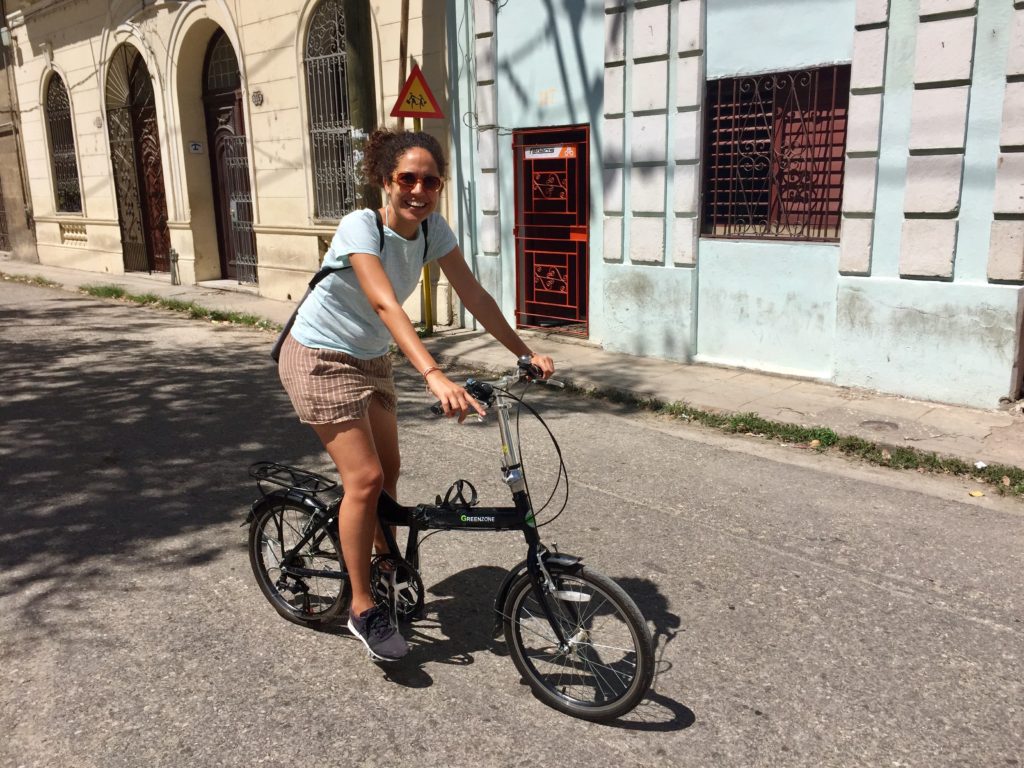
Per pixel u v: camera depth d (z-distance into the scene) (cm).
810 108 651
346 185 1013
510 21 816
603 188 782
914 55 579
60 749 267
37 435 586
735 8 665
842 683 300
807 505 457
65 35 1457
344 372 286
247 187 1210
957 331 593
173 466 524
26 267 1678
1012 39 537
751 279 700
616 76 739
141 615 349
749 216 702
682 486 486
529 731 277
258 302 1136
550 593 279
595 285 817
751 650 321
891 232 614
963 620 341
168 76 1234
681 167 718
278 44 1048
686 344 746
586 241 822
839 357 655
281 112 1073
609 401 666
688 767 259
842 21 612
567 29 771
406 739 272
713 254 720
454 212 911
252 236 1224
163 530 431
